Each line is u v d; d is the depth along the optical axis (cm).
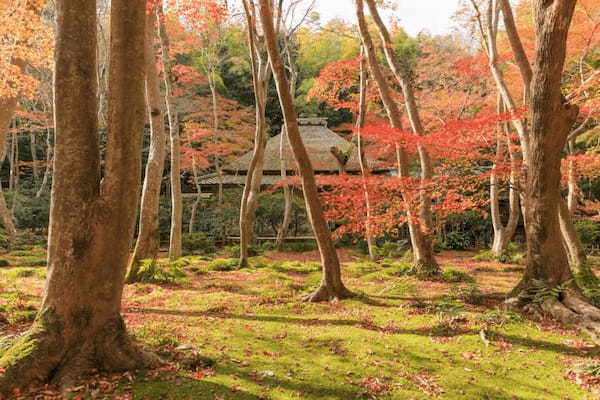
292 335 588
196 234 1941
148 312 713
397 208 962
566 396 412
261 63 1495
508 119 894
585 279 873
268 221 2177
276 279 1060
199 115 2194
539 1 652
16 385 378
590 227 1717
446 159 1188
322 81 1416
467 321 631
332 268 817
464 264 1364
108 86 433
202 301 804
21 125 2317
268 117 2933
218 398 388
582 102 1004
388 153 1941
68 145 417
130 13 426
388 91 1064
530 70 873
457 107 1697
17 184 2314
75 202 418
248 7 1289
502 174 929
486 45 1306
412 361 493
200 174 2727
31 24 785
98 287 428
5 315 627
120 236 436
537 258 714
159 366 448
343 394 410
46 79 2064
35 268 1217
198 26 1020
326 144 2272
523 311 687
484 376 455
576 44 1136
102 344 428
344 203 974
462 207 947
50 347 405
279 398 398
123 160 432
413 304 757
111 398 378
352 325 640
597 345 544
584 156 1080
